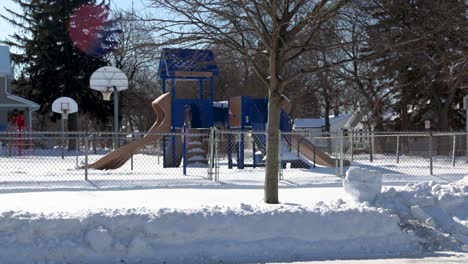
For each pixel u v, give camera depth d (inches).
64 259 307.1
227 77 1599.4
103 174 639.8
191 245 325.7
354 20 404.5
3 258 299.4
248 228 335.6
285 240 338.3
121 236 320.8
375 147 1358.3
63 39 1662.2
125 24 717.9
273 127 413.4
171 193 488.1
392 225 355.9
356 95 1487.5
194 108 863.1
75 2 1643.7
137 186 527.2
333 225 348.2
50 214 327.9
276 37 398.9
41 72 1743.4
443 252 342.0
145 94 2100.1
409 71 1058.7
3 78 1560.0
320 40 441.4
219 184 545.3
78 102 1744.6
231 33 406.9
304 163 771.4
